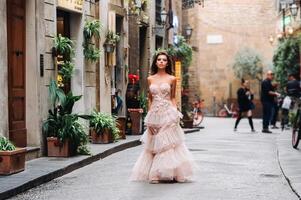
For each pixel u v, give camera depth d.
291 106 24.42
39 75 13.32
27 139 13.16
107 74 18.86
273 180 10.49
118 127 17.62
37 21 13.28
